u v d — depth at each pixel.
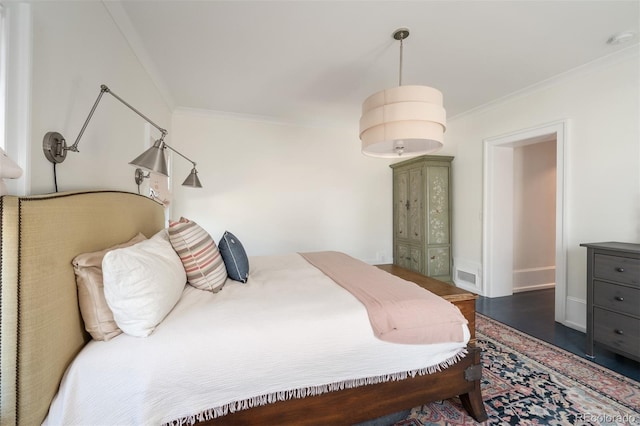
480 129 3.51
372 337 1.22
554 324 2.66
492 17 1.82
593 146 2.43
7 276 0.77
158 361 0.96
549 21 1.86
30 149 0.98
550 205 3.99
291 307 1.29
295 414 1.14
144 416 0.92
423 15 1.81
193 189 3.71
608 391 1.67
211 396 1.00
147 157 1.43
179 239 1.53
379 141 1.70
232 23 1.91
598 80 2.39
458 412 1.53
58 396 0.89
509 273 3.53
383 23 1.90
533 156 3.87
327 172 4.33
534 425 1.41
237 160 3.88
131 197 1.74
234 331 1.08
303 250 4.21
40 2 1.05
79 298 1.04
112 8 1.69
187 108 3.58
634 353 1.84
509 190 3.48
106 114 1.65
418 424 1.44
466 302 1.54
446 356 1.35
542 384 1.75
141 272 1.07
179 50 2.24
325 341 1.15
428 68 2.51
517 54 2.27
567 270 2.62
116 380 0.93
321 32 2.00
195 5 1.73
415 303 1.36
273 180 4.05
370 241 4.57
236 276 1.75
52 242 0.90
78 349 1.02
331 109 3.61
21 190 0.94
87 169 1.42
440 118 1.64
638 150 2.17
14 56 0.94
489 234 3.44
